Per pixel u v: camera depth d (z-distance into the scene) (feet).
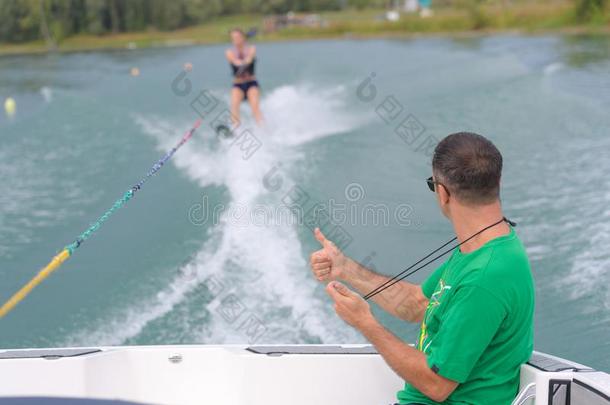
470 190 10.77
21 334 21.11
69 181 36.37
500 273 10.45
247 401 13.75
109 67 89.56
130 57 103.30
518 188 30.78
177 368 14.05
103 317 21.95
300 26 127.54
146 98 59.62
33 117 53.52
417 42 99.45
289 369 13.60
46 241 28.25
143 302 22.77
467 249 11.02
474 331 10.43
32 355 13.64
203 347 14.12
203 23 149.48
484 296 10.39
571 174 32.14
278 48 101.09
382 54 82.84
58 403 8.78
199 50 109.19
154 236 27.73
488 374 10.87
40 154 42.14
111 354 13.85
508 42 90.48
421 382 10.74
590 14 106.22
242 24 143.43
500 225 10.95
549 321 19.88
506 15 114.01
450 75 61.77
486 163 10.72
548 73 59.26
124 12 145.28
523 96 49.85
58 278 24.79
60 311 22.43
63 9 142.31
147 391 14.05
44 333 21.16
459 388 10.95
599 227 25.79
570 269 22.81
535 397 11.09
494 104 47.85
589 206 28.07
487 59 69.87
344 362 13.51
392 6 144.97
